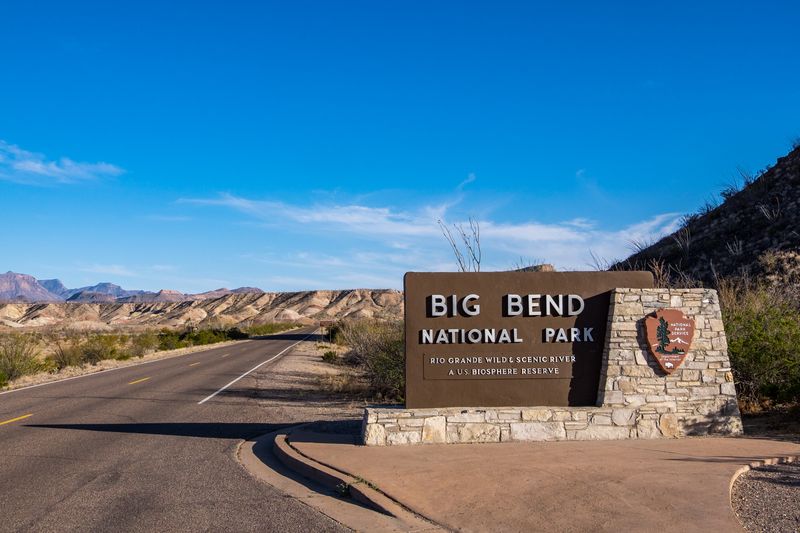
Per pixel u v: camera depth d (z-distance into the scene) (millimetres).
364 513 7527
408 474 8812
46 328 97062
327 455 10070
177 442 11969
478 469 9008
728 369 11742
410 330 11523
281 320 152125
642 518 6844
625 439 11266
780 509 7168
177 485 8781
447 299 11625
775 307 15594
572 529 6602
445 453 10141
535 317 11695
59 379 25453
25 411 16031
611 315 11625
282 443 11180
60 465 9945
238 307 185250
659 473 8617
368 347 20391
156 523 7090
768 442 10898
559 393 11609
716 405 11641
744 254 28766
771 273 25859
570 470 8852
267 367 31156
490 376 11523
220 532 6824
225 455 10828
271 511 7594
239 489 8609
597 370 11703
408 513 7344
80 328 97625
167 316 177875
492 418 11117
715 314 11867
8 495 8195
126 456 10656
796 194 30719
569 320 11727
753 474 8836
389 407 11430
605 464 9195
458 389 11461
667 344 11555
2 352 26781
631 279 11906
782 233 28281
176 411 16156
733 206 34281
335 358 35281
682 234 35188
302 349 48906
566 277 11789
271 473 9594
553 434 11164
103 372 28547
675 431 11430
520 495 7754
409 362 11453
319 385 22328
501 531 6668
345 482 8484
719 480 8195
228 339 70500
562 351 11672
